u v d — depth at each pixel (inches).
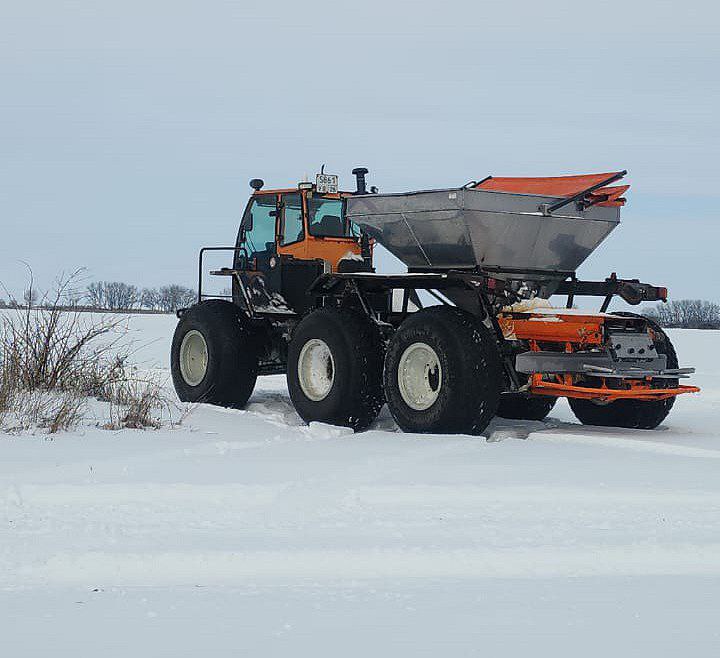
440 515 276.4
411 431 460.4
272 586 202.2
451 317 451.2
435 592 197.5
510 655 159.2
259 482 321.1
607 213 501.4
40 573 213.3
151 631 171.0
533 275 499.5
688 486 320.5
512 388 458.6
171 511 279.9
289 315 559.8
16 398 484.7
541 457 381.1
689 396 705.6
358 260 565.0
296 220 555.5
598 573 214.7
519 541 243.3
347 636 168.4
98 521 265.4
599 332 446.9
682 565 222.5
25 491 304.7
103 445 392.2
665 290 500.1
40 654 159.0
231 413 514.6
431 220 474.3
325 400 492.7
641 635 169.9
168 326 1445.6
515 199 470.0
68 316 570.9
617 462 370.0
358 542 240.1
